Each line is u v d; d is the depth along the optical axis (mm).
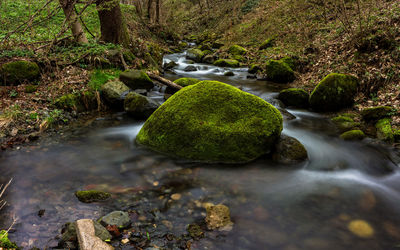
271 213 2926
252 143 4035
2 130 4789
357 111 6305
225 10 24406
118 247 2311
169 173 3742
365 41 7973
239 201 3131
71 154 4336
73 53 7883
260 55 13039
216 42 18172
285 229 2674
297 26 13727
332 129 5711
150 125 4562
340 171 4051
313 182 3648
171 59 14383
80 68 7484
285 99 7363
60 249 2223
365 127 5527
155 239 2455
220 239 2492
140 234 2508
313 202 3162
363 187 3561
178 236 2514
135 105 6062
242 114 4195
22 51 7211
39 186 3332
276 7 18047
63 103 5965
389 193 3424
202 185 3451
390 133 4871
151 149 4426
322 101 6633
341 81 6477
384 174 3992
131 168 3887
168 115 4340
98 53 7988
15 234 2439
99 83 6816
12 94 5836
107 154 4375
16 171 3697
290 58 10344
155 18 20156
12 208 2854
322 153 4598
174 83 7480
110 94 6500
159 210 2916
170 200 3109
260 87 9133
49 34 10508
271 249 2408
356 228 2719
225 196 3225
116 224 2559
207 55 14336
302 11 15000
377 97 6406
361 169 4156
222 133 3982
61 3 8391
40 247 2279
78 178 3572
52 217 2723
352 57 8258
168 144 4238
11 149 4359
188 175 3691
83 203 2982
